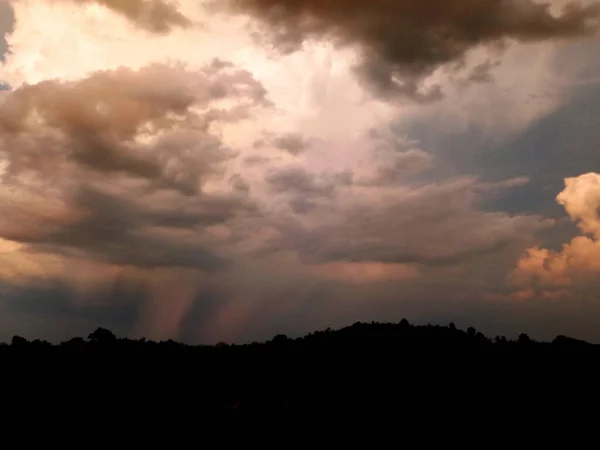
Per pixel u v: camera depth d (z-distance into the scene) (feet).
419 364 102.68
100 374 101.24
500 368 102.78
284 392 94.89
